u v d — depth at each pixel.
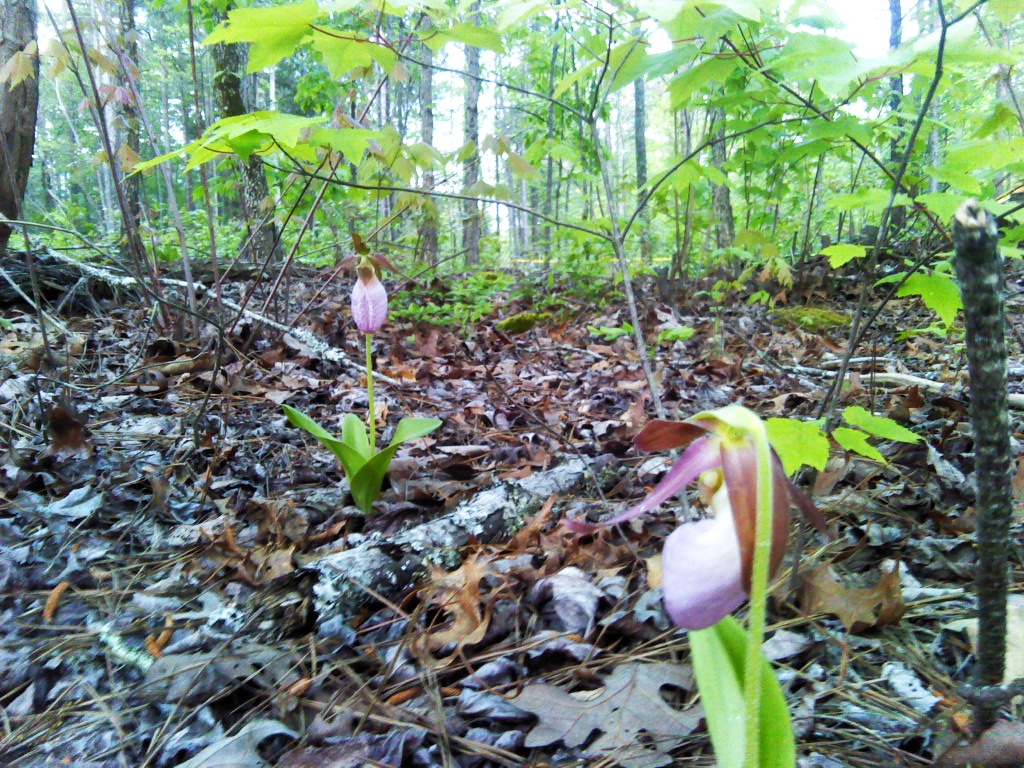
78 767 0.39
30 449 0.73
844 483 0.67
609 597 0.51
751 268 1.29
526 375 1.24
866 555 0.56
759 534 0.25
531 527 0.61
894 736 0.39
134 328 1.27
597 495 0.69
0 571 0.54
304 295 1.69
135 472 0.71
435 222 1.26
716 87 1.06
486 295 1.82
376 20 0.54
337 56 0.56
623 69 0.54
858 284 1.69
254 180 1.52
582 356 1.39
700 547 0.27
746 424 0.25
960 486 0.62
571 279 1.88
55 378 0.85
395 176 1.19
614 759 0.38
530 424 0.93
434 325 1.55
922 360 1.13
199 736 0.41
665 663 0.45
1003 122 0.58
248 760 0.38
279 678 0.45
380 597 0.52
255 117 0.56
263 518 0.63
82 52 0.92
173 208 1.10
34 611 0.51
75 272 1.43
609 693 0.43
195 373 1.04
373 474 0.64
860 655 0.45
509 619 0.50
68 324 1.27
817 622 0.49
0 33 1.01
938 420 0.78
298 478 0.74
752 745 0.26
